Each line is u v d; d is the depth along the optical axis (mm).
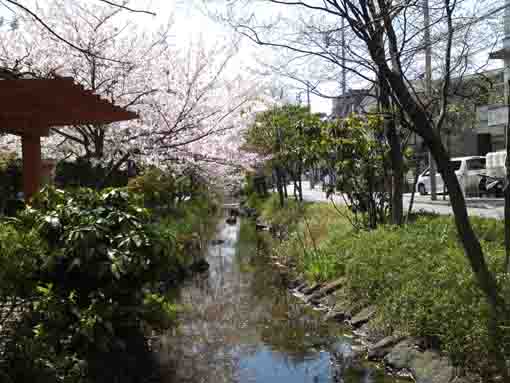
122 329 5602
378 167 10039
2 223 4645
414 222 9461
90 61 9953
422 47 5551
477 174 21516
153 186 13500
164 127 11711
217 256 14406
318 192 29688
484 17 4793
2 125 7180
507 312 4477
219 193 28641
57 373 4152
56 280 5223
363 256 7711
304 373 5699
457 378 4578
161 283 9438
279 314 8117
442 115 5715
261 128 20250
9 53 10172
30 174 7527
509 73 6070
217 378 5594
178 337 7062
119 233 5449
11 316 4562
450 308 4980
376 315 6633
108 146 12047
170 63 12156
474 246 4938
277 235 16688
